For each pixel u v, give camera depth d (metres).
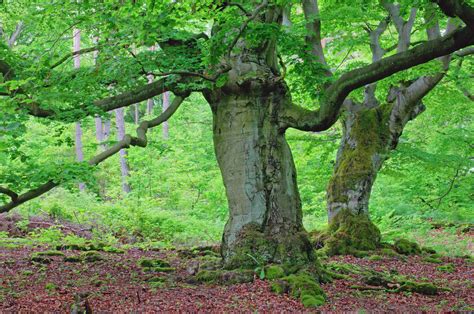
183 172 22.47
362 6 14.48
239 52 9.68
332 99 9.05
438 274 11.64
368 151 14.59
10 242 14.23
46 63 8.66
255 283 8.98
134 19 8.03
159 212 17.75
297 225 9.84
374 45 15.43
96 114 9.25
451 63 17.56
